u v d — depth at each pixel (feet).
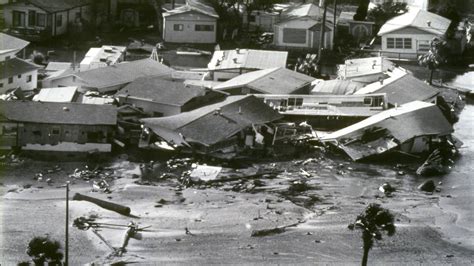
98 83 309.42
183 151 268.41
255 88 311.47
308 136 283.79
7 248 186.19
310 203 230.27
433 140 279.28
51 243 173.37
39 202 221.46
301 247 195.42
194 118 274.57
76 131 264.52
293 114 296.51
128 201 226.58
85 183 241.76
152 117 291.38
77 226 202.80
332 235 203.92
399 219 217.36
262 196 234.99
